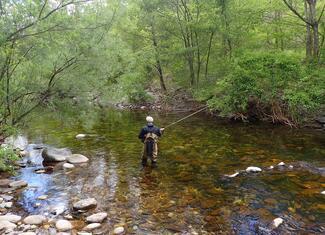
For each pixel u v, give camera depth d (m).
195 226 6.59
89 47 10.82
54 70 10.81
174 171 10.38
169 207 7.57
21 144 14.52
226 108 20.58
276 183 9.00
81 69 11.33
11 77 10.26
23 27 8.95
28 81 10.61
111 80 13.11
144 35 29.58
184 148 13.43
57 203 7.89
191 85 27.73
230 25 23.59
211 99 21.69
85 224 6.75
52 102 11.23
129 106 31.23
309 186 8.68
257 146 13.53
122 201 7.97
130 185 9.14
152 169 10.63
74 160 11.57
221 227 6.53
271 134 16.17
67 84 11.12
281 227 6.47
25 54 10.00
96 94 12.50
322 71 17.08
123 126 19.42
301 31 23.16
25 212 7.37
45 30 9.36
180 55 27.23
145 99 30.98
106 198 8.19
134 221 6.85
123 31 27.94
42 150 13.44
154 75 32.16
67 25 9.79
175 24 27.28
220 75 24.45
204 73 28.33
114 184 9.25
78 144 14.46
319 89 16.48
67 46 10.67
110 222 6.81
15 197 8.30
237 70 18.97
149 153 11.16
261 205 7.57
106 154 12.63
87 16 10.69
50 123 20.36
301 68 18.03
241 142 14.39
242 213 7.16
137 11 27.30
